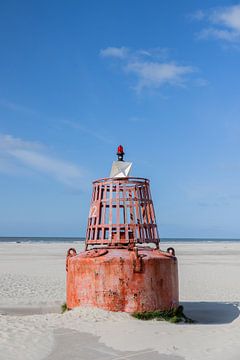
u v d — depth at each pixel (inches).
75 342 288.0
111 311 348.2
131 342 290.8
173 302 363.6
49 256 1455.5
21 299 563.8
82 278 359.9
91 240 385.7
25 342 286.2
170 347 283.7
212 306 458.3
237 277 849.5
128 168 387.5
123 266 349.7
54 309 459.5
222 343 295.0
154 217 389.1
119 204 378.6
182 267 1067.9
